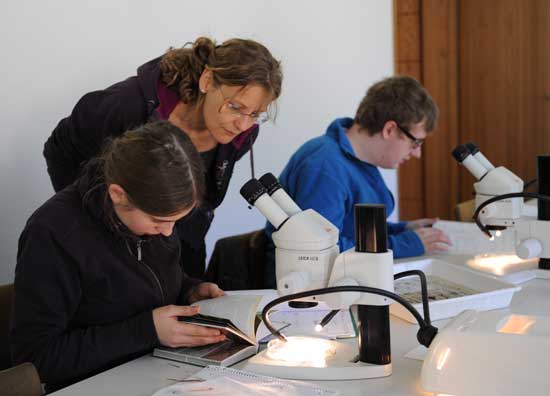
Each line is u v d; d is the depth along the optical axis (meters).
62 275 1.40
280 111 3.59
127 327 1.42
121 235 1.45
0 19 2.29
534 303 1.68
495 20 4.44
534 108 4.38
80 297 1.45
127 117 1.94
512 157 4.51
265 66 1.80
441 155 4.69
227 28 3.21
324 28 3.88
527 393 1.08
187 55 1.94
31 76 2.40
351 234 2.25
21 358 1.39
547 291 1.78
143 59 2.81
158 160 1.28
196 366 1.37
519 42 4.38
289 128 3.67
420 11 4.59
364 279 1.24
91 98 1.98
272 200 1.33
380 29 4.43
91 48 2.60
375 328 1.26
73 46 2.53
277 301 1.29
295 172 2.25
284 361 1.32
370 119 2.23
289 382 1.24
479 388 1.11
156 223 1.36
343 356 1.33
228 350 1.41
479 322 1.21
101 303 1.48
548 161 1.83
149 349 1.46
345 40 4.08
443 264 1.87
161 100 1.98
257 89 1.79
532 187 4.27
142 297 1.52
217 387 1.22
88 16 2.57
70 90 2.54
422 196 4.79
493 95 4.52
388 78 2.30
